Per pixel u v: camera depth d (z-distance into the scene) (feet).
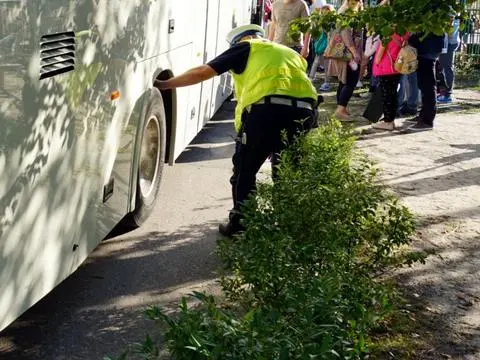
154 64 19.99
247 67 20.35
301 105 20.02
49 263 13.61
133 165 19.11
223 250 14.14
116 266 19.26
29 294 12.90
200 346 9.57
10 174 11.91
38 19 12.50
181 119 24.50
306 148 18.45
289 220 14.67
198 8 25.49
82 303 17.11
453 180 28.40
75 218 14.74
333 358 9.80
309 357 9.53
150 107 19.93
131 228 21.76
